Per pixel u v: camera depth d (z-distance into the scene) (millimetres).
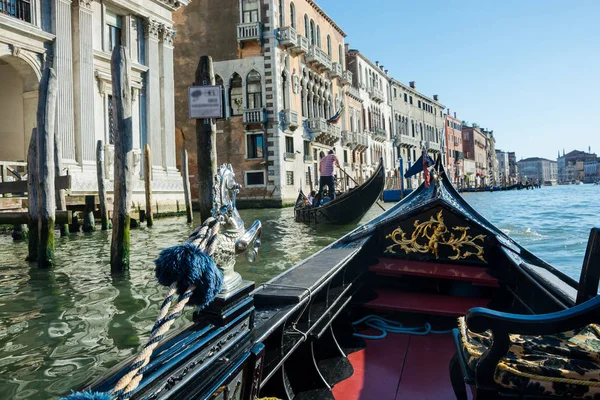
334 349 3000
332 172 14922
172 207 18609
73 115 14547
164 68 18859
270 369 2025
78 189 14109
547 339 1946
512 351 1832
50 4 14055
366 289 4066
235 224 1679
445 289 3941
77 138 14688
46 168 7672
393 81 47031
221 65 24656
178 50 25234
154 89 18391
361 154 38750
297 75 26625
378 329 3492
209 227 1506
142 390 1126
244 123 23875
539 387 1668
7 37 12852
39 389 3244
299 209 15883
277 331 2160
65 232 11750
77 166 14469
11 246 10578
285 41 24438
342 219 14414
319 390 2480
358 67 38625
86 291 6062
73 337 4324
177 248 1307
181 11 25172
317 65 29609
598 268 2094
